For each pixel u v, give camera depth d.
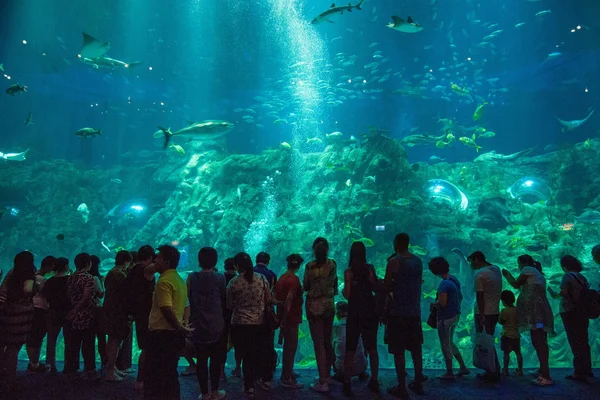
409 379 5.76
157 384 4.22
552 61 37.16
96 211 27.89
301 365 12.92
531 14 34.69
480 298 5.59
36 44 34.84
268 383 5.25
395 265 5.05
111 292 5.50
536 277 5.56
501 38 37.66
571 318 5.52
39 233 26.02
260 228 21.08
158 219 24.83
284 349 5.45
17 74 37.25
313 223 20.56
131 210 26.45
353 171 20.84
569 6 33.00
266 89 39.62
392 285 5.07
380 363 15.45
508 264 17.55
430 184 21.81
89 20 33.91
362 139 21.73
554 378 5.68
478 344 5.57
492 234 19.45
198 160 26.66
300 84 35.03
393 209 18.83
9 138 38.78
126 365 6.10
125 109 41.00
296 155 23.14
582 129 36.47
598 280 15.52
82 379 5.59
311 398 4.96
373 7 33.84
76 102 40.31
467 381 5.61
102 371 6.08
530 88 39.69
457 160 40.56
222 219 22.09
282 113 37.50
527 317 5.45
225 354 5.24
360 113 41.75
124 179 29.52
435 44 38.75
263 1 35.50
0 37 34.16
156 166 28.78
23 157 18.09
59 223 26.48
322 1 35.72
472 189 23.58
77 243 26.17
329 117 39.66
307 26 37.97
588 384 5.35
